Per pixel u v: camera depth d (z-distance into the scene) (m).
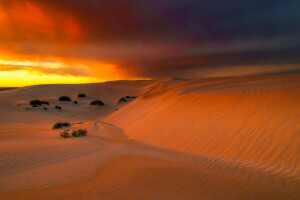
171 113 14.61
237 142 8.57
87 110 42.00
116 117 25.42
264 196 4.54
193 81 26.00
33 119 30.75
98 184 5.09
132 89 74.06
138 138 12.85
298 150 6.92
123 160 7.36
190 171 6.17
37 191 4.70
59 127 19.22
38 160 7.68
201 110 12.80
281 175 5.82
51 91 59.97
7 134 14.98
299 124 7.99
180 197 4.36
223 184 5.18
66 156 8.25
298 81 12.74
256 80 17.94
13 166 6.95
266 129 8.53
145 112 19.62
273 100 10.21
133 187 4.87
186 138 10.45
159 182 5.21
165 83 32.94
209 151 8.67
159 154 8.47
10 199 4.27
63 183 5.24
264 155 7.27
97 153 8.64
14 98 50.00
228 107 11.53
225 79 23.72
